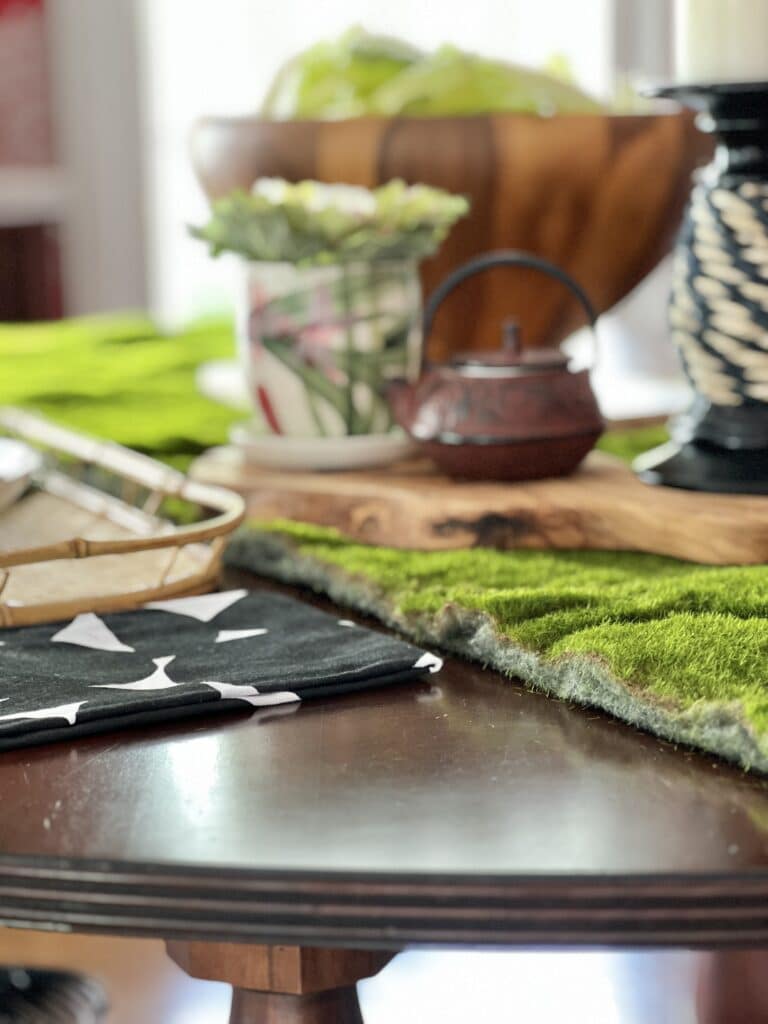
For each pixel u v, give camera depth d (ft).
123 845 1.29
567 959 4.47
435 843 1.27
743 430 2.42
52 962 4.43
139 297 8.87
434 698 1.71
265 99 3.38
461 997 4.21
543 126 2.92
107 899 1.24
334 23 8.77
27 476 2.44
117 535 2.45
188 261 9.01
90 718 1.57
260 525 2.42
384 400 2.73
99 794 1.41
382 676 1.74
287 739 1.56
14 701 1.63
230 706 1.65
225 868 1.23
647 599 1.83
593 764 1.47
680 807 1.34
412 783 1.42
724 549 2.18
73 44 8.41
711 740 1.47
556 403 2.48
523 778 1.43
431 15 8.84
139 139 8.70
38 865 1.26
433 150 2.92
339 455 2.69
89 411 3.48
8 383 3.87
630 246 3.13
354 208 2.70
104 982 4.29
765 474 2.38
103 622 1.95
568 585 2.01
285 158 3.00
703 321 2.42
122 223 8.74
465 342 3.18
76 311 8.71
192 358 4.28
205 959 1.65
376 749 1.53
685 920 1.19
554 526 2.32
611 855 1.24
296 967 1.59
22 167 8.34
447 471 2.55
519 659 1.75
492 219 2.99
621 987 4.24
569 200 2.99
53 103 8.41
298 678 1.69
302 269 2.66
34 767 1.49
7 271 8.37
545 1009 4.11
